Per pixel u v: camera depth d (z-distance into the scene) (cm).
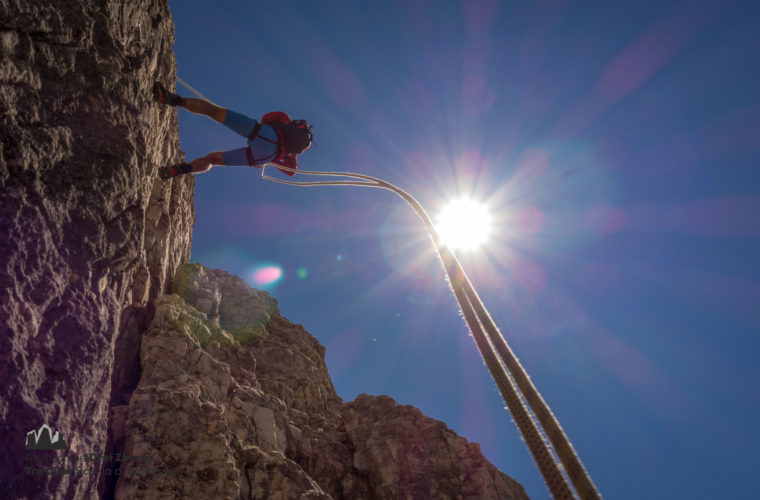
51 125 464
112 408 748
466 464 1016
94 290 520
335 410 1283
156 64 713
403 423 1095
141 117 597
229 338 1138
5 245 400
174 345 895
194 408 786
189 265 1225
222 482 718
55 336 451
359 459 1031
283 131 650
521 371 170
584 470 129
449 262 237
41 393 418
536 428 148
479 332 198
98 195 518
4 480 360
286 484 815
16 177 425
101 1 533
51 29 462
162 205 970
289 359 1270
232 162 664
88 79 511
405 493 948
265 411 950
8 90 418
